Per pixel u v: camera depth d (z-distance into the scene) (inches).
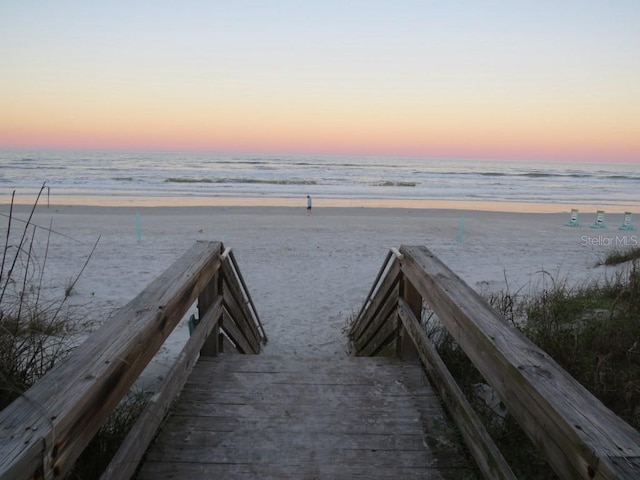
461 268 434.0
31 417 48.7
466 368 141.0
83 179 1505.9
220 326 155.3
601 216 789.9
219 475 88.5
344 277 404.5
